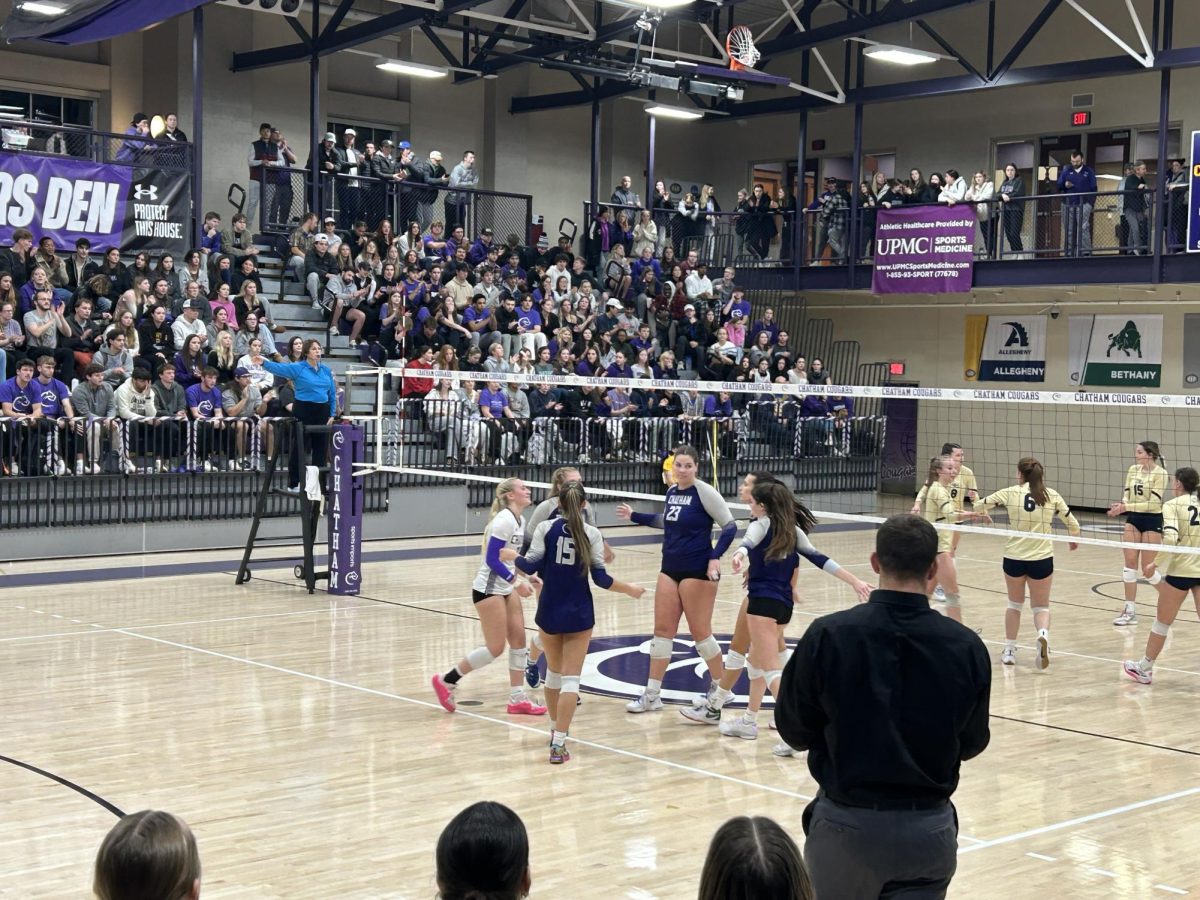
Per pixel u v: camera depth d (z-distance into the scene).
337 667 10.39
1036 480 10.89
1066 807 7.22
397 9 26.45
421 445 18.75
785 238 26.48
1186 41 23.95
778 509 8.38
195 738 8.25
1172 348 23.75
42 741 8.10
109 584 14.14
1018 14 26.08
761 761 8.05
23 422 15.23
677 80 21.56
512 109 28.09
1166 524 10.33
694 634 8.98
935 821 3.90
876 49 22.52
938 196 24.02
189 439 16.44
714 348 22.86
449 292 20.97
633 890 5.81
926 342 27.05
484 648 9.05
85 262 18.11
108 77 23.84
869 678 3.89
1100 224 23.89
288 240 21.34
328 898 5.65
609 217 25.02
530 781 7.52
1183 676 10.87
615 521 20.62
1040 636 11.02
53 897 5.61
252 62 23.77
